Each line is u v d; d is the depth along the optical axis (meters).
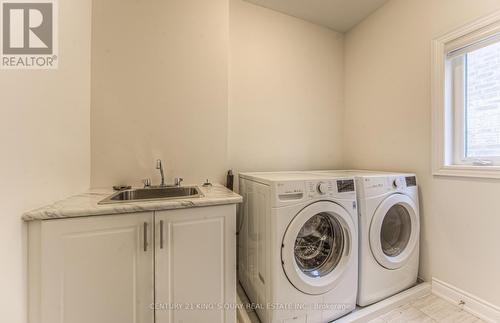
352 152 2.37
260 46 2.06
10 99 0.82
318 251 1.39
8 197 0.80
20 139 0.86
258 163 2.06
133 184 1.56
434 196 1.59
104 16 1.49
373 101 2.11
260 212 1.31
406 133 1.80
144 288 1.03
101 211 0.95
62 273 0.92
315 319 1.24
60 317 0.92
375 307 1.39
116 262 0.99
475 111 1.45
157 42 1.61
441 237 1.55
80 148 1.33
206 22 1.74
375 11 2.10
